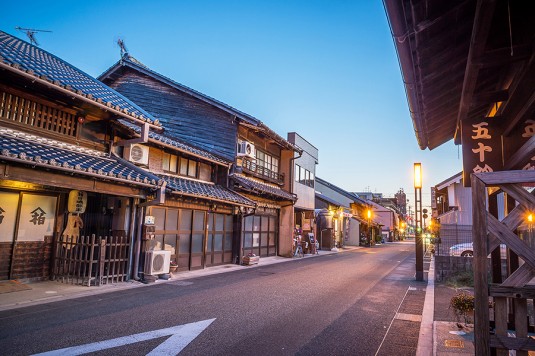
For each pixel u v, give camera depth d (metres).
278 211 23.62
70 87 8.92
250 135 20.47
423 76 4.12
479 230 3.11
